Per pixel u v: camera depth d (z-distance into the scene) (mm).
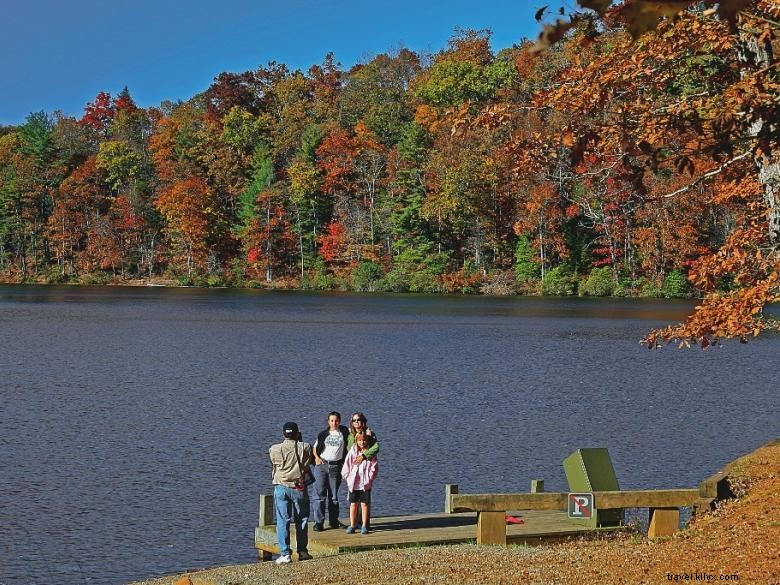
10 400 34750
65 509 19188
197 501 19984
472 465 23531
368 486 15492
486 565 12375
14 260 169750
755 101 9383
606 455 15383
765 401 35531
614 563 11953
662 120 11969
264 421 30359
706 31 12148
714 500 14906
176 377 42531
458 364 48312
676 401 35500
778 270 12773
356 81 190750
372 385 39938
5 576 15039
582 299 114562
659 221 101188
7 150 196250
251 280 150000
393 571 12375
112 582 14773
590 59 13570
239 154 172500
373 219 144875
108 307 99438
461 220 133000
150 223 163500
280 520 13812
